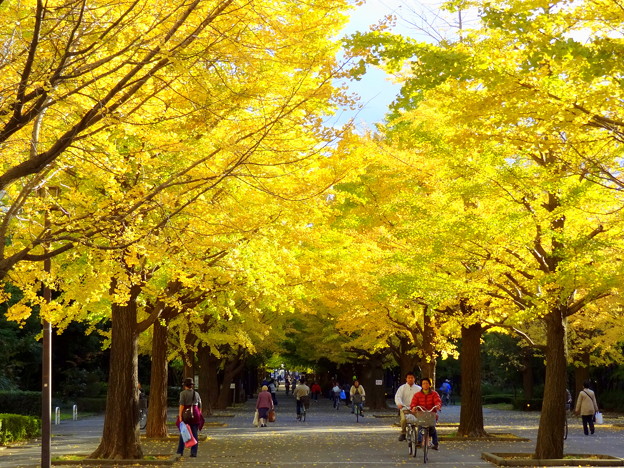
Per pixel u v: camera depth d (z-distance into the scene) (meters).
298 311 43.28
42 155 8.98
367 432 29.22
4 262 9.18
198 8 9.30
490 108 10.05
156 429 25.09
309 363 71.44
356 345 37.88
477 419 25.17
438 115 19.17
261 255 15.51
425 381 18.72
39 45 9.34
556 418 17.84
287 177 12.23
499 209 17.14
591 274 15.09
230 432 29.45
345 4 9.88
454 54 9.32
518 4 9.23
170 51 8.89
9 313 10.89
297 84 10.51
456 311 24.20
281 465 17.33
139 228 10.55
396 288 19.97
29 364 49.94
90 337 53.78
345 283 24.38
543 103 9.70
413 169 20.52
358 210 21.59
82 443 24.55
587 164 12.95
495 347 52.69
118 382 18.91
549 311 17.44
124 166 10.56
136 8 9.38
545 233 16.47
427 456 19.03
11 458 19.48
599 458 18.12
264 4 9.94
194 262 11.78
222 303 22.36
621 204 15.84
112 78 9.89
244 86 10.34
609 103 9.52
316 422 37.75
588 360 43.31
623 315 31.12
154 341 25.47
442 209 18.08
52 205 11.97
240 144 10.23
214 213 11.73
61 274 14.34
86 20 9.32
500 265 17.69
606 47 8.37
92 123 9.16
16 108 8.71
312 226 16.19
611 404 48.22
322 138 10.82
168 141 10.53
